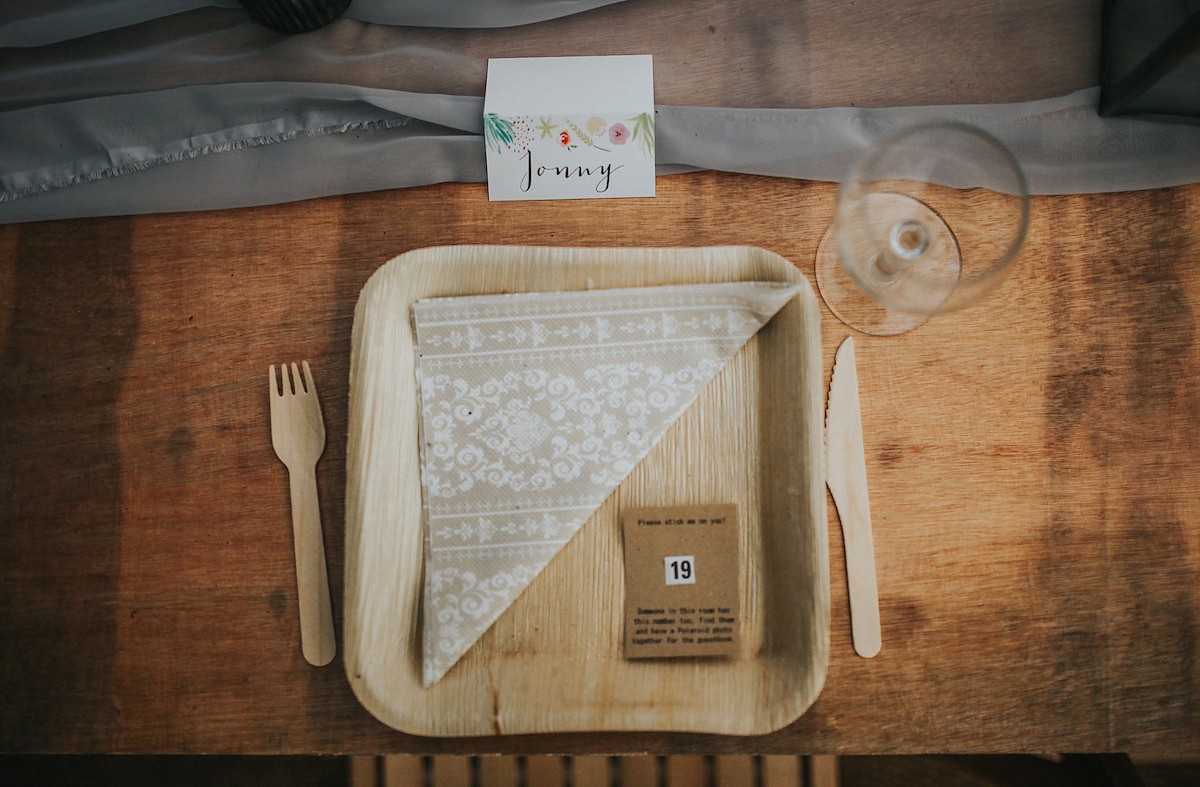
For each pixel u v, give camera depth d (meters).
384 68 0.86
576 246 0.83
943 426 0.81
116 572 0.81
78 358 0.84
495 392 0.76
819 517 0.72
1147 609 0.79
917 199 0.82
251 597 0.80
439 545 0.75
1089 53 0.85
